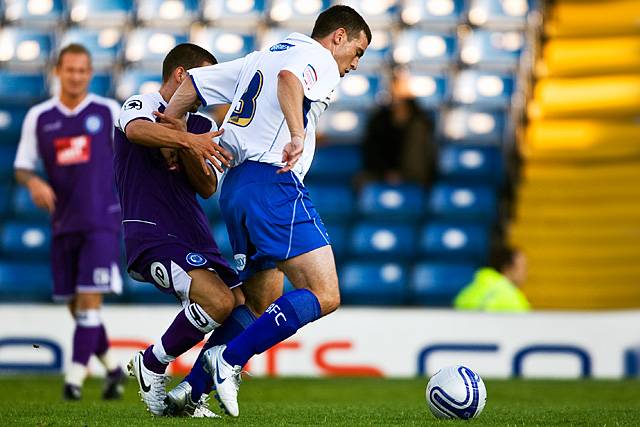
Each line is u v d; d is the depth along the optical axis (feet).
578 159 150.71
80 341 82.58
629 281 139.33
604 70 156.66
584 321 113.91
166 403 58.08
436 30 158.40
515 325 114.32
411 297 135.33
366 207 144.05
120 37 159.63
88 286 83.87
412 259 139.33
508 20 158.20
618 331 113.39
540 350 114.01
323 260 55.21
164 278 58.13
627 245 142.00
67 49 86.99
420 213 143.33
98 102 87.10
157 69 156.87
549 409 69.87
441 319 114.73
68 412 63.77
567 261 141.49
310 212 55.93
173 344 58.08
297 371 114.32
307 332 114.52
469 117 152.76
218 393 54.19
